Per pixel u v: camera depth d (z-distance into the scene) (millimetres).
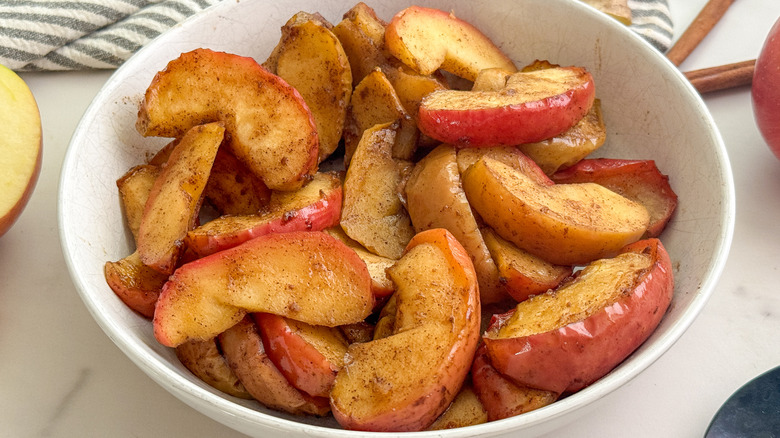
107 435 322
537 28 401
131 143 363
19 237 381
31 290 364
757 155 416
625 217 337
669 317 304
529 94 346
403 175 358
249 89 336
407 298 300
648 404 334
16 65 432
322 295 297
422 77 370
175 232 316
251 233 311
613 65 388
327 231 340
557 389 289
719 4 470
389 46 370
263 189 350
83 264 314
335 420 307
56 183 398
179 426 325
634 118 384
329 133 371
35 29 428
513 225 324
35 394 332
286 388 293
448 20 391
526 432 273
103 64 439
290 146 335
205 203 366
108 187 348
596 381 290
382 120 368
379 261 335
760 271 376
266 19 399
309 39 363
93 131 348
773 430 311
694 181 352
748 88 443
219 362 302
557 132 348
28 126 357
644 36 447
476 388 299
